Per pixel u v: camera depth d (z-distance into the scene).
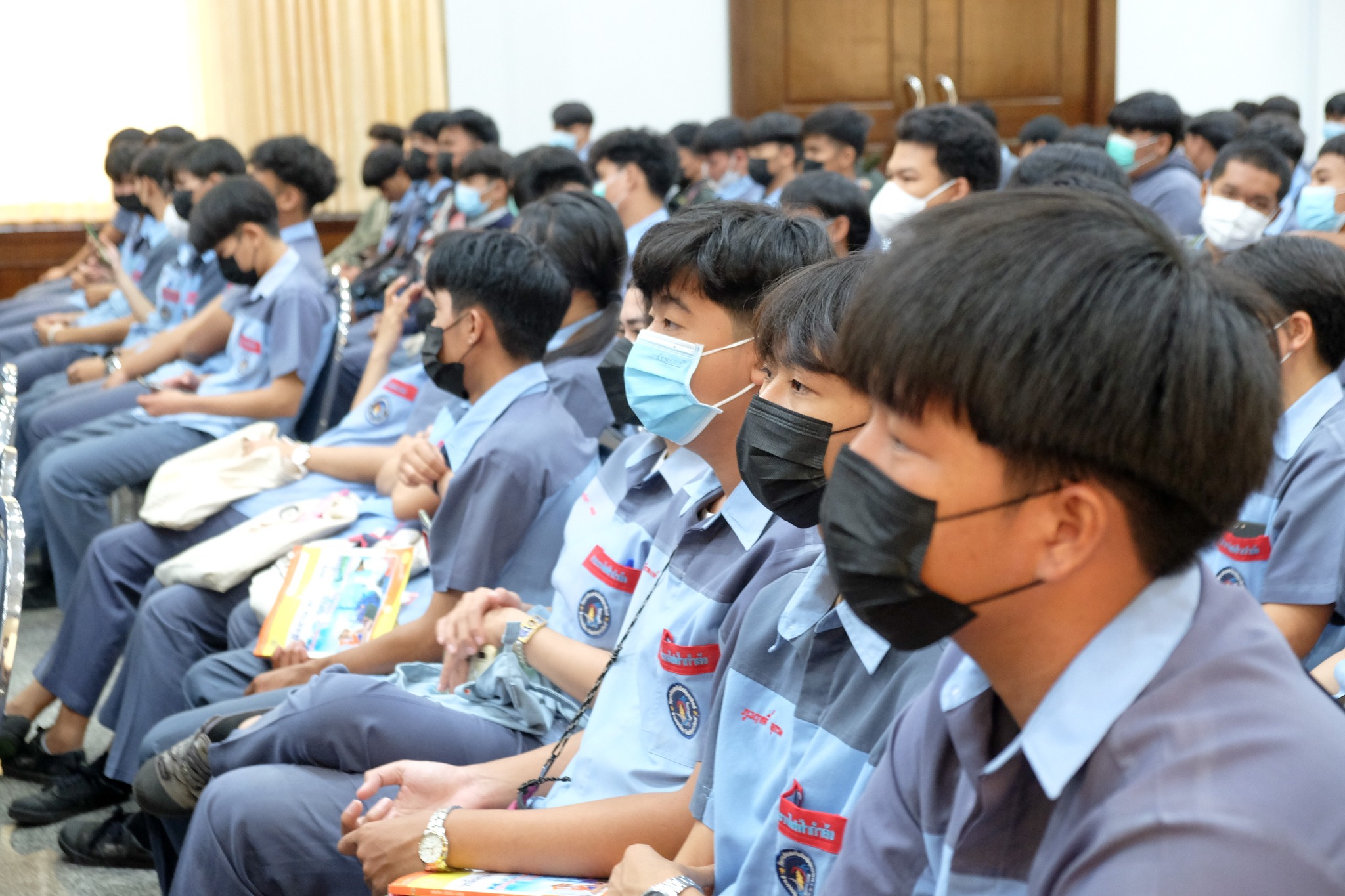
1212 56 7.20
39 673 2.67
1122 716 0.64
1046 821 0.68
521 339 2.04
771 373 1.18
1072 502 0.62
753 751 1.16
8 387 2.64
